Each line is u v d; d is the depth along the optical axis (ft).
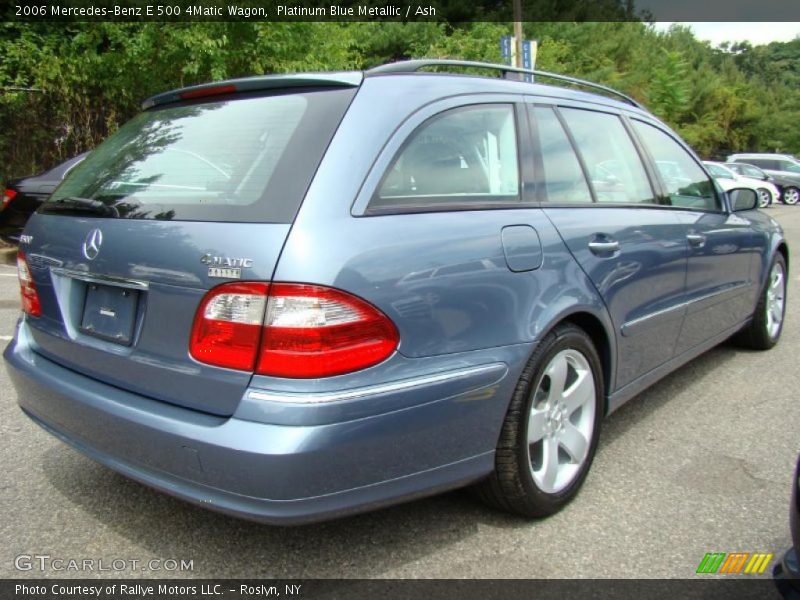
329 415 6.70
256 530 8.94
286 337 6.68
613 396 10.36
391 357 7.09
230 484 6.84
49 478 10.30
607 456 11.08
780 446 11.41
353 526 9.00
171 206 7.73
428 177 8.00
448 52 69.00
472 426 7.90
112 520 9.16
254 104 8.46
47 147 36.99
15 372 9.23
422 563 8.21
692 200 13.10
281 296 6.69
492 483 8.61
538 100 10.03
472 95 8.95
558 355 8.93
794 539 6.45
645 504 9.53
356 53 45.50
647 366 11.28
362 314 6.88
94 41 35.09
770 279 16.29
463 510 9.38
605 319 9.74
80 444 8.46
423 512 9.32
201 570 8.11
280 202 7.08
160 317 7.44
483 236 8.09
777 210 71.00
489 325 7.97
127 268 7.72
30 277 9.32
